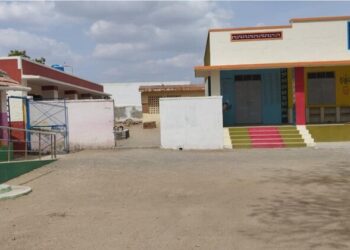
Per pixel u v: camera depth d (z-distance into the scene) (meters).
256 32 21.38
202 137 18.56
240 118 23.19
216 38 21.50
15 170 12.66
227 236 6.62
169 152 17.64
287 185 10.45
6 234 7.06
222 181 11.23
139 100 53.09
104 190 10.56
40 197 9.96
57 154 17.78
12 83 16.81
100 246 6.30
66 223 7.64
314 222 7.21
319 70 22.66
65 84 27.38
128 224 7.47
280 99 22.95
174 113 18.66
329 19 21.19
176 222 7.52
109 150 18.73
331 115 22.67
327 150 17.36
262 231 6.82
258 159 15.12
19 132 18.70
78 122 19.20
